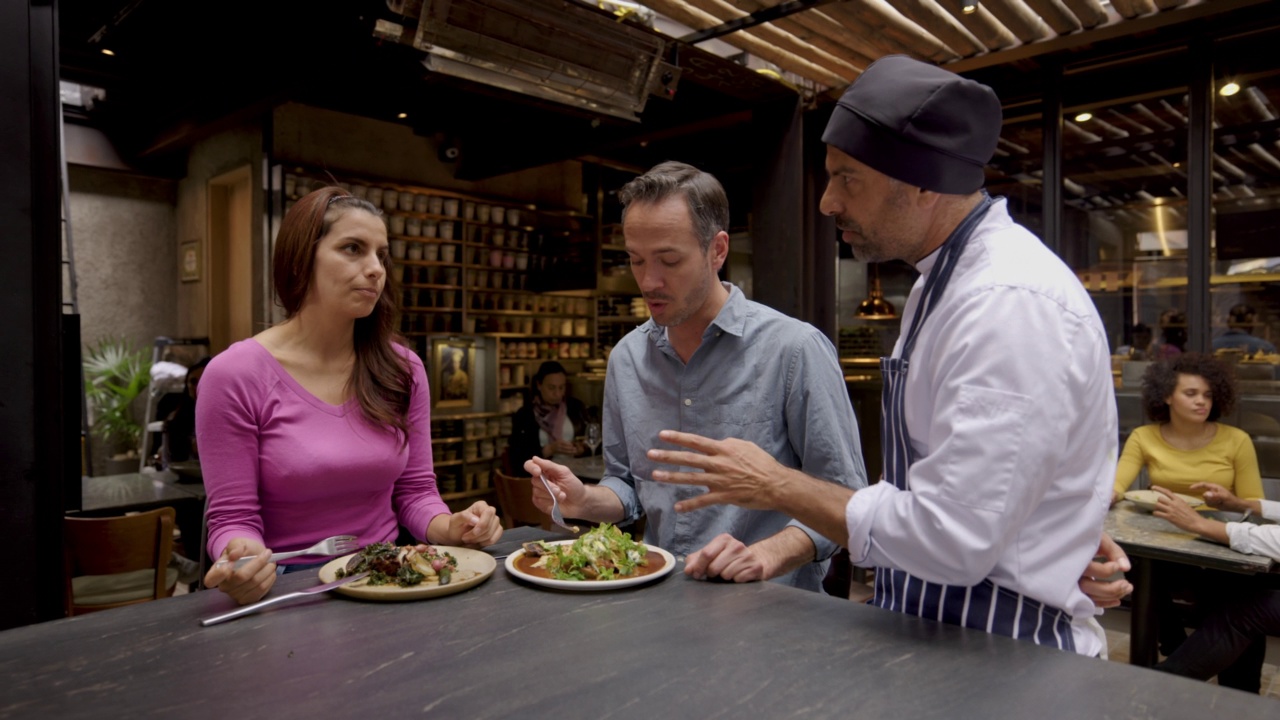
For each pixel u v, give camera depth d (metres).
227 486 1.43
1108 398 1.00
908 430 1.12
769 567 1.30
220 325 6.17
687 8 2.95
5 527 1.82
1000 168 4.17
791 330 1.61
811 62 3.52
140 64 4.64
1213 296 3.63
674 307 1.51
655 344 1.72
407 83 4.36
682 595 1.16
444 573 1.20
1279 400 3.48
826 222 4.49
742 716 0.77
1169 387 3.17
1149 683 0.85
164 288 6.66
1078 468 0.99
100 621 1.05
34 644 0.96
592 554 1.26
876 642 0.97
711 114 4.05
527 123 5.02
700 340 1.65
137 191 6.50
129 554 2.69
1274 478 3.50
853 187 1.08
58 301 1.92
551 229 6.52
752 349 1.62
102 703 0.79
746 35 3.20
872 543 0.99
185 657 0.92
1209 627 2.65
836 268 4.50
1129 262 3.85
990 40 3.23
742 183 6.29
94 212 6.29
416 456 1.73
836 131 1.07
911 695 0.82
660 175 1.48
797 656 0.92
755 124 3.96
